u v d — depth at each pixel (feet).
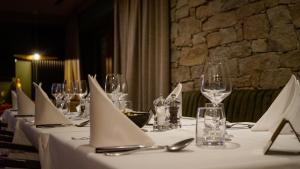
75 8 25.61
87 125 4.98
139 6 15.72
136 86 16.03
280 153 2.59
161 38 14.05
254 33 10.07
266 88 9.67
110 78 5.29
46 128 4.78
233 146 2.95
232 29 10.93
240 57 10.62
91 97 3.16
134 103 15.96
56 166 3.87
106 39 25.09
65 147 3.41
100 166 2.42
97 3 23.29
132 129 3.06
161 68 13.98
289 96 3.96
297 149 2.75
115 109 3.10
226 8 11.17
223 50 11.31
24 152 6.23
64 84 8.23
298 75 8.70
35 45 29.27
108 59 24.38
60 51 30.09
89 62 28.14
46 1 23.30
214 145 3.00
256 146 2.95
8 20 26.96
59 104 8.64
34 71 29.45
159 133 4.03
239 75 10.66
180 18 13.56
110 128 3.04
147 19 14.90
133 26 16.16
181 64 13.48
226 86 3.92
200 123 3.06
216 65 3.97
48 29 29.68
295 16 8.81
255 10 10.03
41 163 4.24
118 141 3.02
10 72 28.30
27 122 6.01
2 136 7.16
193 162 2.29
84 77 27.96
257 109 8.55
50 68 30.07
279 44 9.25
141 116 4.25
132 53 16.12
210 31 11.91
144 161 2.35
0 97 23.24
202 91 4.05
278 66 9.29
